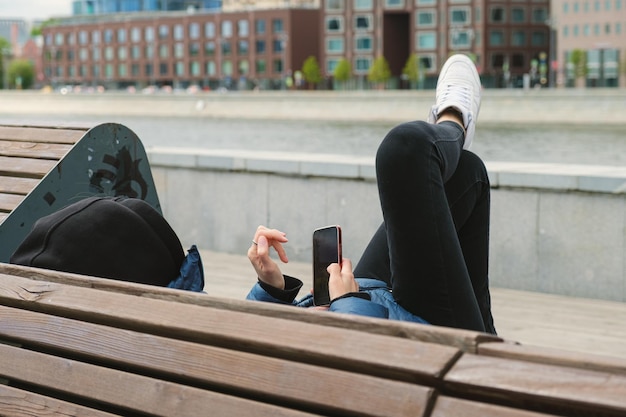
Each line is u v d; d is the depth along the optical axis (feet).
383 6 378.53
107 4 627.87
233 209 25.82
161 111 249.34
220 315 5.01
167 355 5.03
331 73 392.88
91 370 5.31
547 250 20.80
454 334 4.28
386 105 213.66
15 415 5.60
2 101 278.26
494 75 358.02
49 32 504.43
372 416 4.17
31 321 5.79
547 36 372.17
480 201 8.05
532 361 4.04
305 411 4.51
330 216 24.11
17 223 9.48
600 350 15.64
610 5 355.15
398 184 6.64
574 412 3.76
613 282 20.06
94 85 483.92
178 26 442.91
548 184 20.53
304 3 447.01
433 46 364.99
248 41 423.23
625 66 355.77
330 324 4.67
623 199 19.76
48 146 10.28
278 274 6.90
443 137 7.00
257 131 178.29
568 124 183.73
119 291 5.66
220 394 4.74
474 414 3.90
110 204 7.26
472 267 8.15
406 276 6.77
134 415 5.19
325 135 163.63
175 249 7.43
